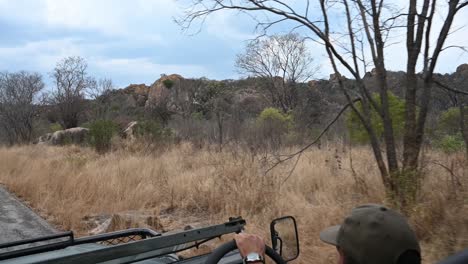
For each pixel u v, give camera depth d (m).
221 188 9.41
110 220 7.66
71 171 12.89
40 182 11.72
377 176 8.12
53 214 9.12
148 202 9.81
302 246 5.77
